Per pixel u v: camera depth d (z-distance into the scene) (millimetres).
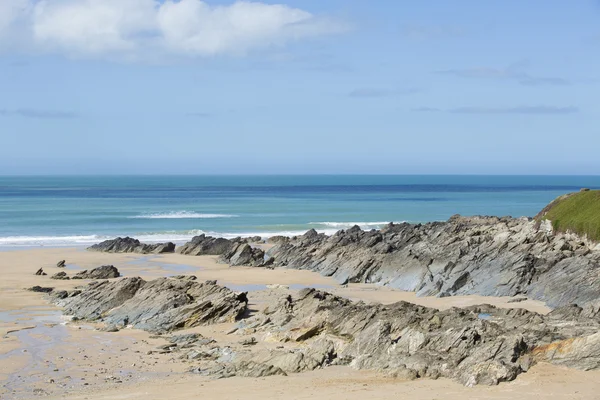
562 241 77188
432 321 47688
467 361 39344
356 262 81562
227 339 51812
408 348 42781
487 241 80688
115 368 44000
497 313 54062
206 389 37938
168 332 54844
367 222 150875
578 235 81125
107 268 81062
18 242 110625
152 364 44938
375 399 34344
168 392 37531
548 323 46938
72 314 60469
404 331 44469
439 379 38312
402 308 52031
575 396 34094
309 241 100375
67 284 75250
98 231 127062
